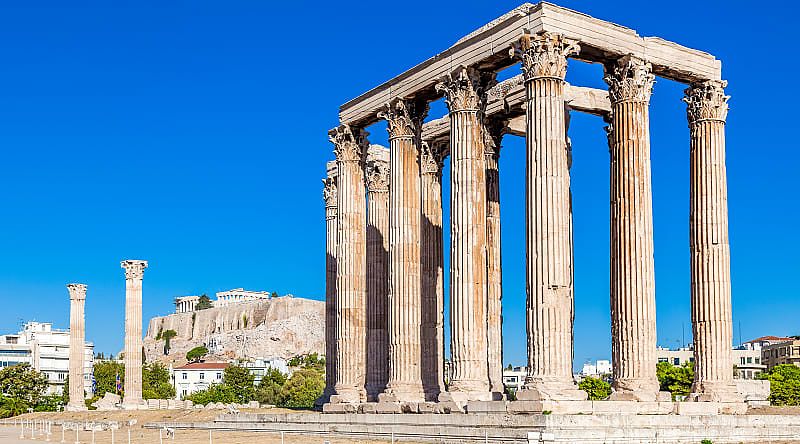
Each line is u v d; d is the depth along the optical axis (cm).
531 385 4438
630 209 4803
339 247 6238
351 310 6159
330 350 6638
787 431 4438
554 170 4559
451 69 5278
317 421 5625
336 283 6247
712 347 5106
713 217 5206
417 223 5675
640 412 4478
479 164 5156
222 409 8825
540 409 4262
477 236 5081
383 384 6028
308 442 4988
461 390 4922
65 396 17550
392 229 5672
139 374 11725
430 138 6481
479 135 5191
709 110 5269
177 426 7231
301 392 18950
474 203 5103
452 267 5097
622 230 4806
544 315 4462
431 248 6353
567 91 5722
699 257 5209
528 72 4681
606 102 5869
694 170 5291
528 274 4556
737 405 4900
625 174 4841
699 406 4700
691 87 5331
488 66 5147
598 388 12300
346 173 6238
